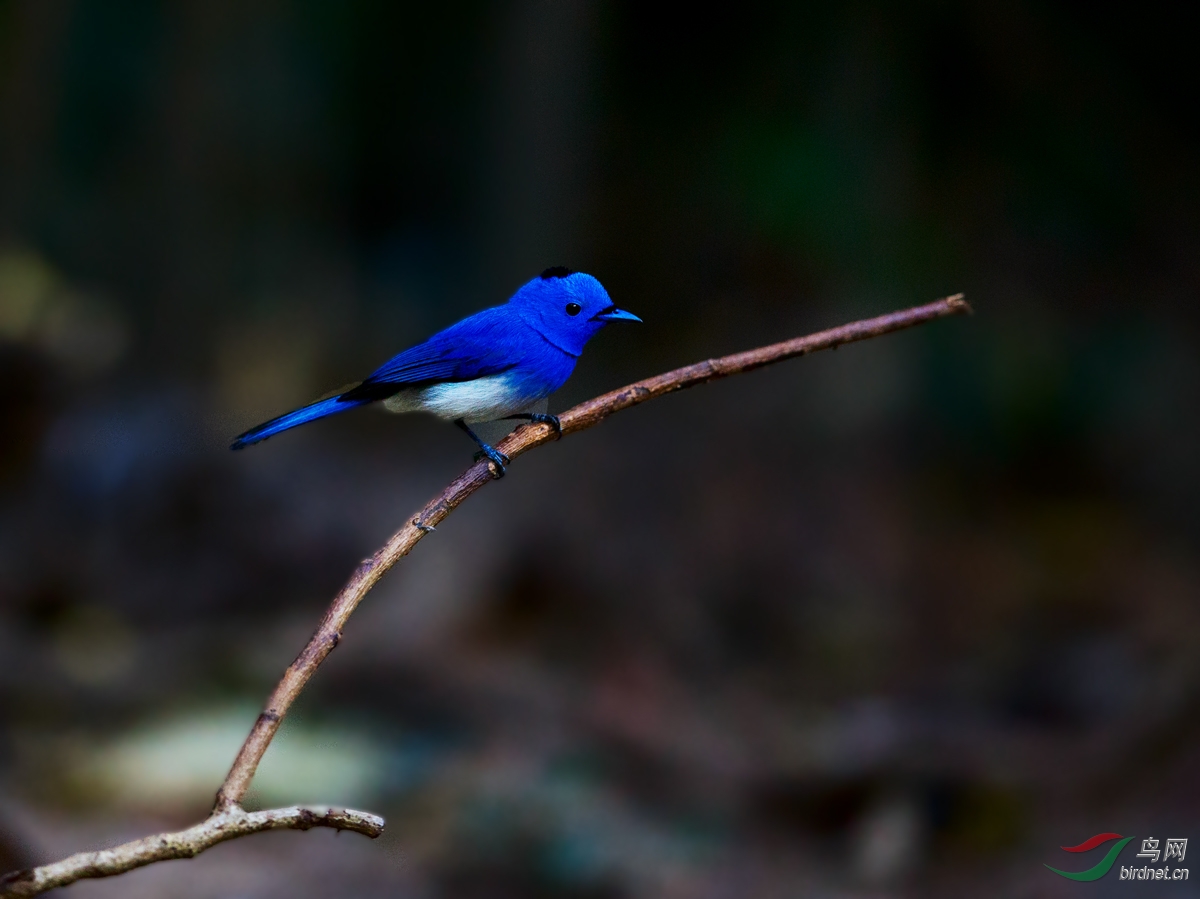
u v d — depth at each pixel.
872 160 16.53
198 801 8.20
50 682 9.76
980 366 16.33
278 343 17.22
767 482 15.25
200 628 12.08
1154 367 16.50
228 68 17.22
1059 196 16.88
